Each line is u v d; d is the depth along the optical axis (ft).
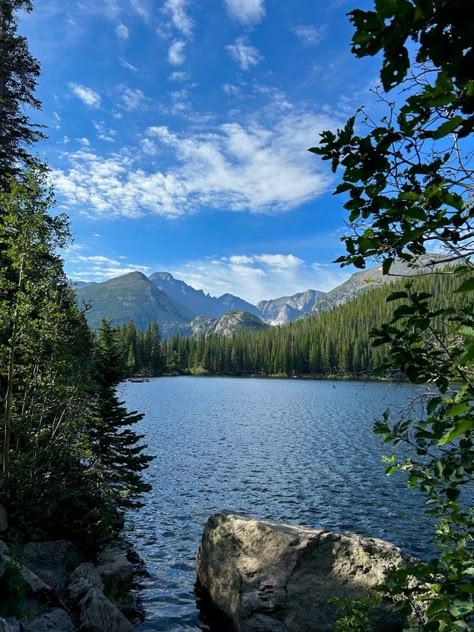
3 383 66.54
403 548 56.44
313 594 34.99
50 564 43.62
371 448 127.44
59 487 51.08
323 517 69.00
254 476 95.20
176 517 69.72
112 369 58.49
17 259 55.42
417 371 10.19
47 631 30.50
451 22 5.13
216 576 42.11
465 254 8.69
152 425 174.50
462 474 10.15
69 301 69.05
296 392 360.69
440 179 8.33
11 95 78.43
